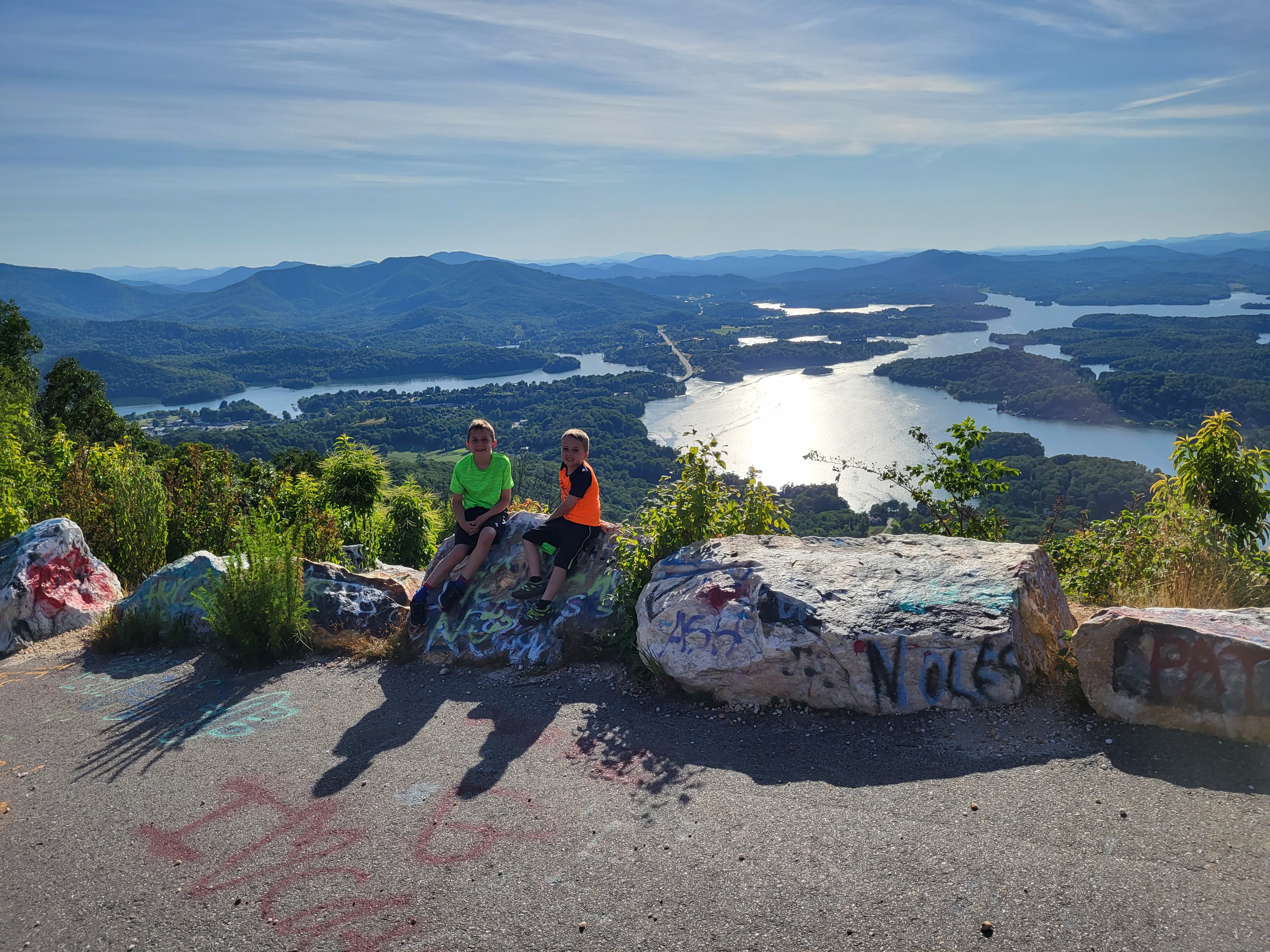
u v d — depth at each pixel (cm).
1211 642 346
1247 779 311
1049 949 232
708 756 393
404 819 348
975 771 349
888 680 416
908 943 241
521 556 615
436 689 520
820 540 530
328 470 1667
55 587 723
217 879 311
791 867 287
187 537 966
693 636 462
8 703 547
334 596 639
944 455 794
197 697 532
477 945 258
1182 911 240
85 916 292
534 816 343
